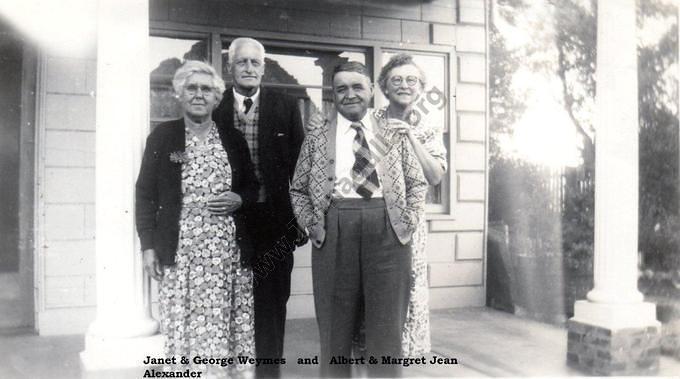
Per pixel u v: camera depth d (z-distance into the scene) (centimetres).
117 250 254
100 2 255
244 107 285
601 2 310
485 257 462
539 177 428
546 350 338
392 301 232
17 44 377
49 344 350
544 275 418
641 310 300
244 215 255
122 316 254
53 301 378
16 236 384
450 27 460
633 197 306
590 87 400
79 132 386
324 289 236
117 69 255
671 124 347
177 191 240
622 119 305
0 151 380
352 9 438
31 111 383
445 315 429
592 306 305
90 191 388
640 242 345
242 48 279
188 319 240
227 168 247
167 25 399
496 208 456
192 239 240
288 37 425
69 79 383
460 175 461
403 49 448
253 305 264
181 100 245
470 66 463
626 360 294
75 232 384
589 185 399
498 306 451
